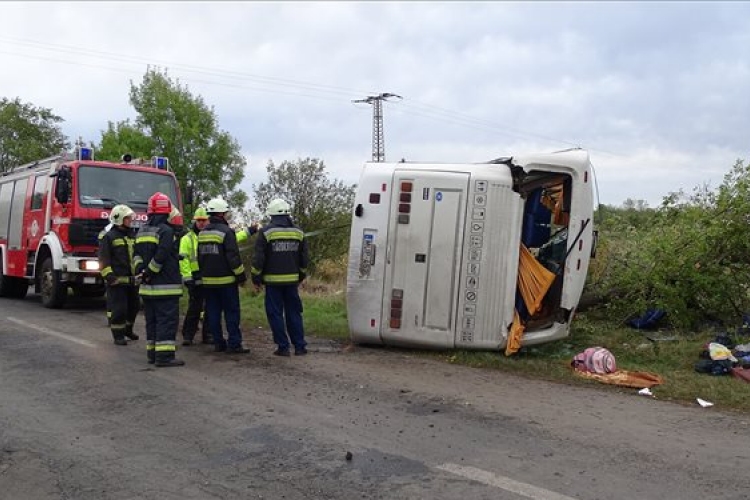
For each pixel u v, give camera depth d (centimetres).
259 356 855
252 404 618
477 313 846
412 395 659
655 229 1036
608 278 1037
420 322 864
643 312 998
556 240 916
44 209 1310
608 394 679
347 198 1981
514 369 788
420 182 865
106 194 1245
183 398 638
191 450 495
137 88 2817
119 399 634
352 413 592
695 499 411
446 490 421
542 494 415
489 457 482
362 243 888
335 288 1617
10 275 1481
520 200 847
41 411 594
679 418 592
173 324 786
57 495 418
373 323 883
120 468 461
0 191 1562
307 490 422
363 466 463
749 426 570
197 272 925
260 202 1992
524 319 870
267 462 471
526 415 594
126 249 915
